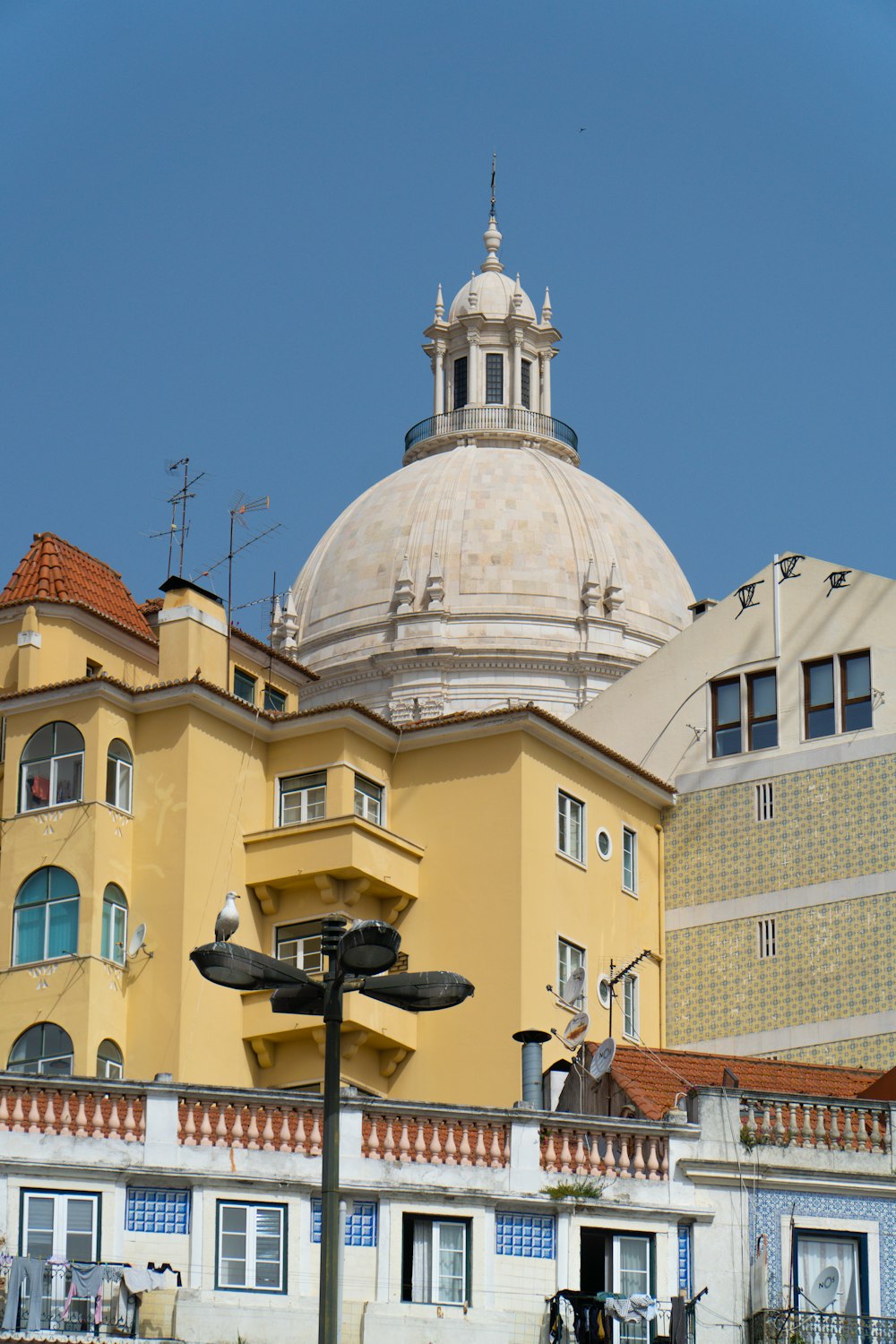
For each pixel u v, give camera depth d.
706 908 77.00
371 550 122.38
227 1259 49.94
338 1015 40.09
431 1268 50.72
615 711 81.06
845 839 75.38
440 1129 51.81
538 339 135.12
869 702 76.44
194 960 40.22
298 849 70.38
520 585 119.62
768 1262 52.03
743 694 78.69
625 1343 50.38
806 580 78.88
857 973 73.81
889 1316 51.69
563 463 129.00
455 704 116.50
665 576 124.19
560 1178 51.84
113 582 79.94
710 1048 75.44
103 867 67.88
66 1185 49.75
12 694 70.31
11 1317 47.94
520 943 69.56
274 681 81.94
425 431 132.25
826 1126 53.56
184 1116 50.88
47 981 66.81
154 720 70.25
